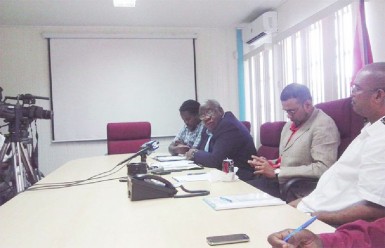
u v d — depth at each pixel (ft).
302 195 5.67
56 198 4.47
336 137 5.85
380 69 3.83
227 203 3.64
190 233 2.81
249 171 7.32
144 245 2.58
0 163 7.45
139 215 3.44
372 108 3.88
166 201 4.03
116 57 15.31
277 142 8.57
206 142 9.04
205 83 16.20
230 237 2.61
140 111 15.52
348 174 4.04
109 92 15.28
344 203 3.99
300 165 6.21
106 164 8.65
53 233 2.96
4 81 14.62
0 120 11.02
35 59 14.80
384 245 2.15
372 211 3.39
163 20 14.76
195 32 16.12
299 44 11.83
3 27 14.61
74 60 14.99
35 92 14.79
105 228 3.05
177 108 15.83
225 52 16.35
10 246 2.67
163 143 15.70
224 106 16.34
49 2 12.26
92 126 15.15
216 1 12.83
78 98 15.05
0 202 7.59
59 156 14.96
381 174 3.38
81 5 12.64
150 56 15.60
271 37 13.94
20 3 12.27
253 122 15.49
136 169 5.46
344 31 9.44
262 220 3.10
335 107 6.13
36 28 14.83
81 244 2.65
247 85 16.17
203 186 4.87
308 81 11.23
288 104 6.29
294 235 2.08
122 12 13.53
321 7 10.75
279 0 12.91
